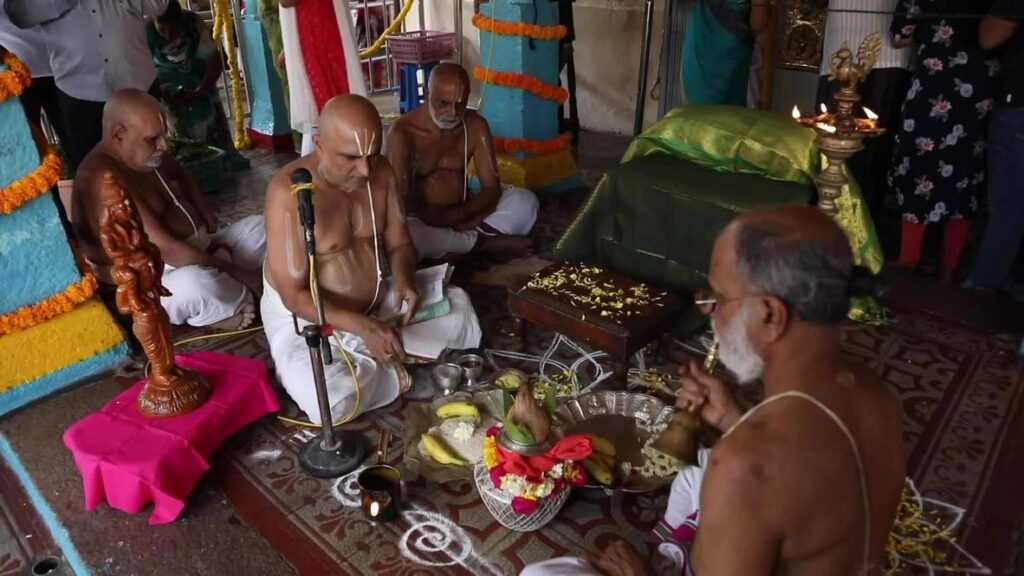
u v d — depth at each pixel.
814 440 1.04
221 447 2.43
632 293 2.77
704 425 2.33
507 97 4.59
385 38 7.03
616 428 2.35
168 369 2.30
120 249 2.13
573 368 2.79
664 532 1.88
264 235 3.50
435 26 7.80
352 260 2.67
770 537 1.05
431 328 2.81
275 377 2.82
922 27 3.30
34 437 2.51
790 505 1.03
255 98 6.04
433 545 2.02
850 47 3.57
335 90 4.36
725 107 3.38
